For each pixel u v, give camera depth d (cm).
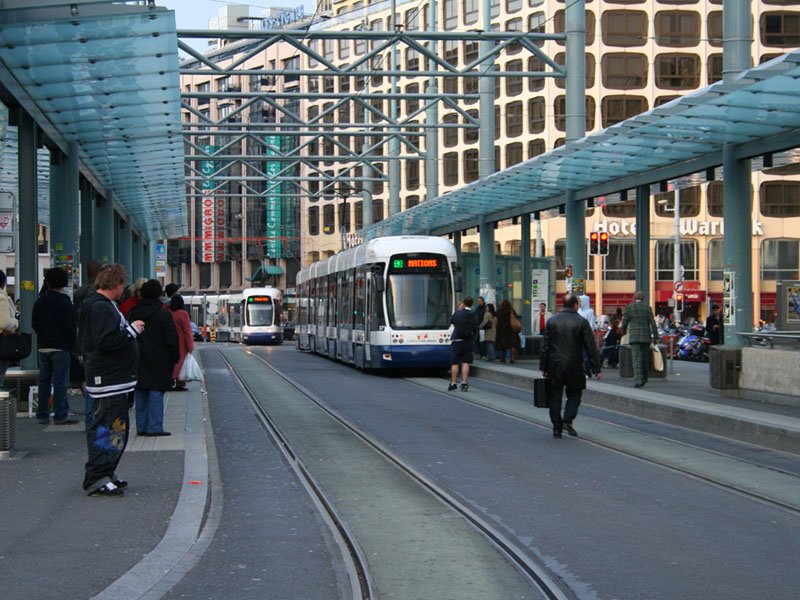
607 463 1337
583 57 2805
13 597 677
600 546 862
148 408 1466
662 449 1477
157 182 3484
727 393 2045
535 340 3512
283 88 9675
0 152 2619
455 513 1007
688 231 7456
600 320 3700
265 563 793
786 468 1311
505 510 1020
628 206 7612
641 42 7294
